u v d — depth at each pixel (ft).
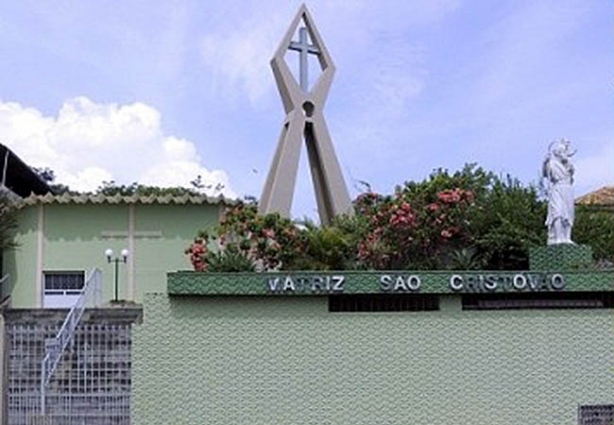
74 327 48.47
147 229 77.00
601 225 68.44
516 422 47.91
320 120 74.54
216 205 77.46
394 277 47.34
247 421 46.39
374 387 47.24
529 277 48.14
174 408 46.11
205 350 46.52
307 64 74.84
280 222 57.82
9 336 48.62
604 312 49.21
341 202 73.36
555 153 52.24
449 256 61.67
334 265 58.75
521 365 48.34
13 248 76.74
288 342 47.01
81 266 76.38
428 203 62.90
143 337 46.37
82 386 47.75
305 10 75.97
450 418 47.50
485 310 48.49
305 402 46.78
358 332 47.44
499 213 64.13
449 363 47.85
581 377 48.60
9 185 100.58
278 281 46.88
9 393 47.85
